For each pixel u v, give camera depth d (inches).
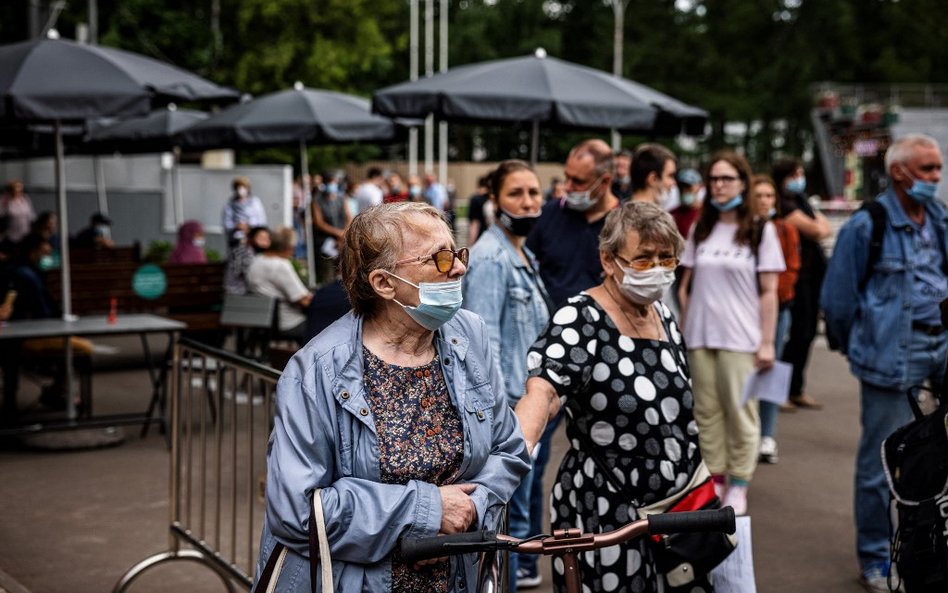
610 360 136.2
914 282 205.0
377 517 98.0
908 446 143.6
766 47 2600.9
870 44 2559.1
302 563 100.0
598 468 136.6
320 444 100.1
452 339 107.9
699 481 137.9
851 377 442.9
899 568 138.5
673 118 407.5
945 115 1809.8
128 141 623.5
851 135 1777.8
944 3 2524.6
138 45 1298.0
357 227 104.4
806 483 286.7
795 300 370.0
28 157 688.4
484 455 106.6
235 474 173.3
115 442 321.4
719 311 241.3
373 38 1764.3
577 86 364.2
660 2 2748.5
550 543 101.3
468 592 104.9
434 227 103.6
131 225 952.3
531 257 194.9
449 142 2689.5
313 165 1722.4
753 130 2691.9
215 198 932.0
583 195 211.6
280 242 390.0
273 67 1601.9
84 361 355.9
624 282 135.4
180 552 188.4
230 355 172.1
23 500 265.3
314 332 198.2
